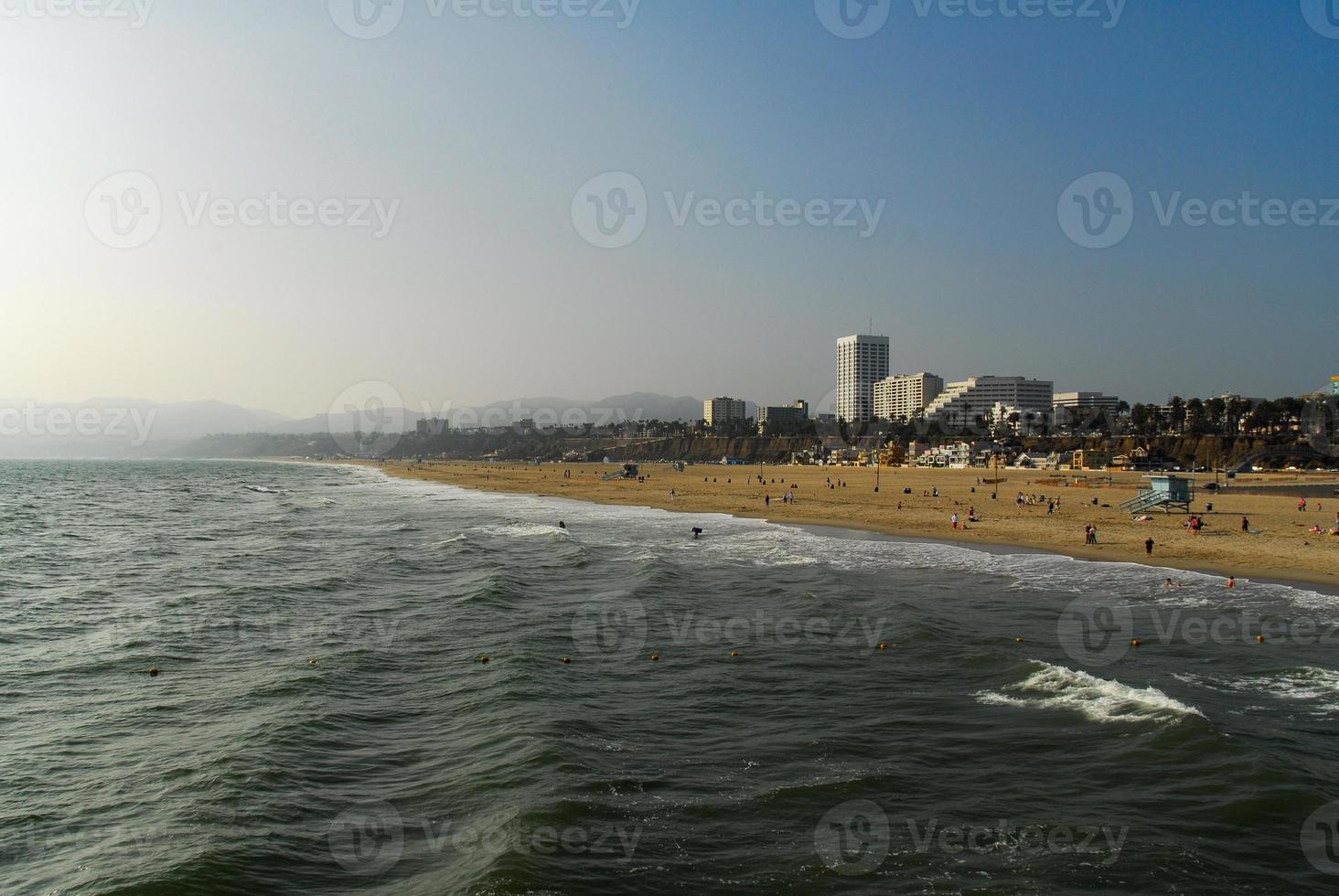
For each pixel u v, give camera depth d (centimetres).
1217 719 1609
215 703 1714
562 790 1257
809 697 1755
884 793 1279
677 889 1003
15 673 1948
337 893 1005
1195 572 3412
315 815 1209
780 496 8994
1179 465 14888
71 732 1545
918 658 2045
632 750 1450
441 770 1364
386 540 4850
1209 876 1036
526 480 15000
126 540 4962
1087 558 3900
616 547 4453
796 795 1270
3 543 4797
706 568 3572
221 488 12744
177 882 1003
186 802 1241
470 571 3528
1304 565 3550
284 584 3191
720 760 1408
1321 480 10500
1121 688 1739
